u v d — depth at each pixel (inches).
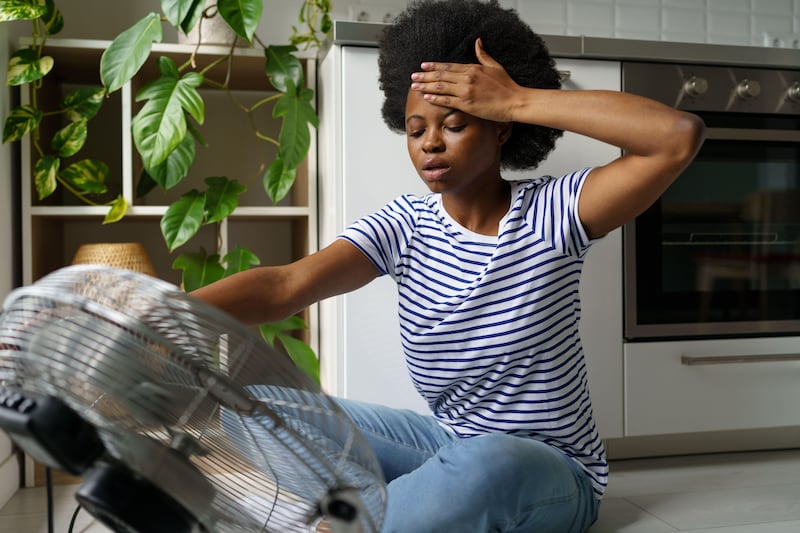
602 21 94.7
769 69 74.1
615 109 38.5
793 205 76.0
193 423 25.6
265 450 25.8
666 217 72.1
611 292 70.6
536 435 45.6
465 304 43.2
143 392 22.0
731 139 72.9
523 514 41.3
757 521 55.4
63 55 72.9
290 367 22.3
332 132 66.8
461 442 41.3
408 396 66.6
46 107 77.4
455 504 39.0
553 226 42.4
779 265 75.9
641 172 39.1
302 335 81.7
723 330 73.8
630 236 71.0
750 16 99.7
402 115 49.7
